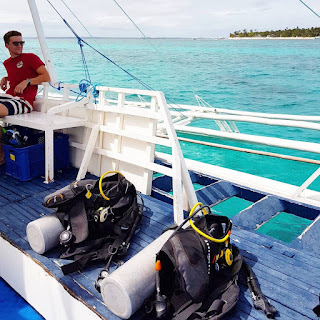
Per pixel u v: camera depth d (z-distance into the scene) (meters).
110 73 32.41
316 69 38.56
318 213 4.08
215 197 4.52
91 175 4.84
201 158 8.24
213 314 2.17
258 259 3.03
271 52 78.25
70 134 5.14
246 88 23.89
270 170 7.49
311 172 7.39
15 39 4.88
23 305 3.06
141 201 4.08
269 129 11.69
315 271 2.86
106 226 3.04
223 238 2.46
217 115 8.25
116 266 2.82
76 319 2.52
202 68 39.19
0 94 5.12
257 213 4.02
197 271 2.19
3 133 4.74
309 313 2.36
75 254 2.82
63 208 3.07
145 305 2.29
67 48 94.81
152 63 45.03
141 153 4.21
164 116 3.75
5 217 3.56
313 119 7.76
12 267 3.18
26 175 4.55
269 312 2.30
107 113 4.56
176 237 2.32
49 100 5.22
